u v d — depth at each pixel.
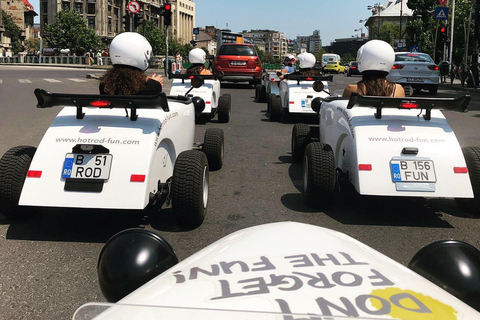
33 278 3.10
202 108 6.30
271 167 6.54
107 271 1.54
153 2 117.19
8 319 2.59
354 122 4.26
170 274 1.29
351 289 1.10
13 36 111.50
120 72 4.10
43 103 3.68
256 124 10.57
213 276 1.20
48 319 2.61
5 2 119.88
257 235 1.50
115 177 3.50
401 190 3.89
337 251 1.35
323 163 4.41
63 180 3.51
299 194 5.24
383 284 1.14
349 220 4.38
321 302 1.03
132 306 1.01
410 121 4.23
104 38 101.00
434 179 3.92
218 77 10.55
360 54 4.85
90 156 3.56
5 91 16.48
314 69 11.37
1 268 3.23
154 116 3.87
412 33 49.62
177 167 3.85
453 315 1.03
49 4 100.94
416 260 1.63
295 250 1.35
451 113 12.77
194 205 3.84
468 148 4.38
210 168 6.30
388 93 4.70
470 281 1.49
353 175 4.17
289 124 10.64
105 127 3.71
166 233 3.95
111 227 4.04
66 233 3.89
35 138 8.20
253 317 0.92
